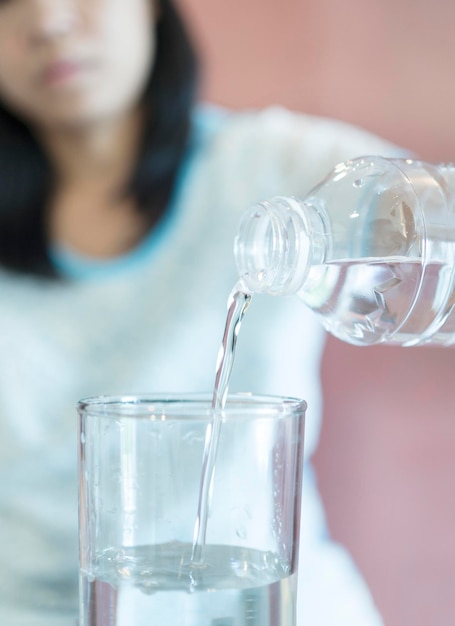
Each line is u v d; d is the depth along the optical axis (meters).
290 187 1.08
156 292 1.05
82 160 1.04
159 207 1.05
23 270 1.02
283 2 1.20
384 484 1.25
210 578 0.41
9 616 0.57
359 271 0.52
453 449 1.25
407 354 1.24
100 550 0.41
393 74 1.27
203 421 0.41
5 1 1.00
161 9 1.04
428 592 1.25
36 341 1.02
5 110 1.02
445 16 1.27
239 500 0.41
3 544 0.94
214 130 1.08
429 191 0.53
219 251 1.05
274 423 0.41
